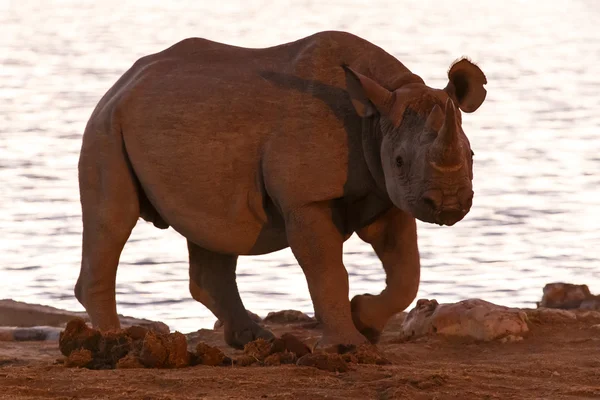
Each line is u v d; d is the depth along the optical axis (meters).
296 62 13.83
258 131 13.70
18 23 146.75
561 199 32.88
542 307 17.55
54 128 49.81
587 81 77.06
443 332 14.89
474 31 138.50
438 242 27.02
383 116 13.01
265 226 13.93
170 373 12.09
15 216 30.06
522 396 11.21
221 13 172.38
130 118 14.32
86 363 12.80
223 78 14.04
